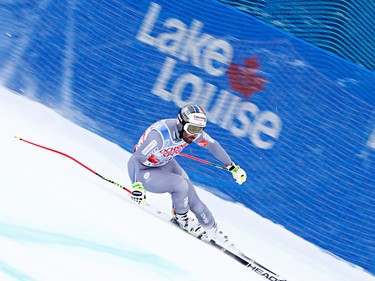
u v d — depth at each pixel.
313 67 26.08
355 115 25.98
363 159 26.00
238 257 19.78
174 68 27.08
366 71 25.92
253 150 26.47
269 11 28.75
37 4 27.67
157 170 20.20
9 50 27.66
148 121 27.22
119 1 27.23
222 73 26.75
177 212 19.94
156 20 27.11
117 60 27.30
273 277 19.80
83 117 27.23
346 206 26.00
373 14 28.64
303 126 26.16
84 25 27.45
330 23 28.50
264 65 26.44
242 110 26.58
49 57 27.59
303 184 26.16
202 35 26.89
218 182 26.67
